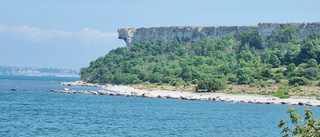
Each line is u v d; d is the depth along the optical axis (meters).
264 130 186.00
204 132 175.88
